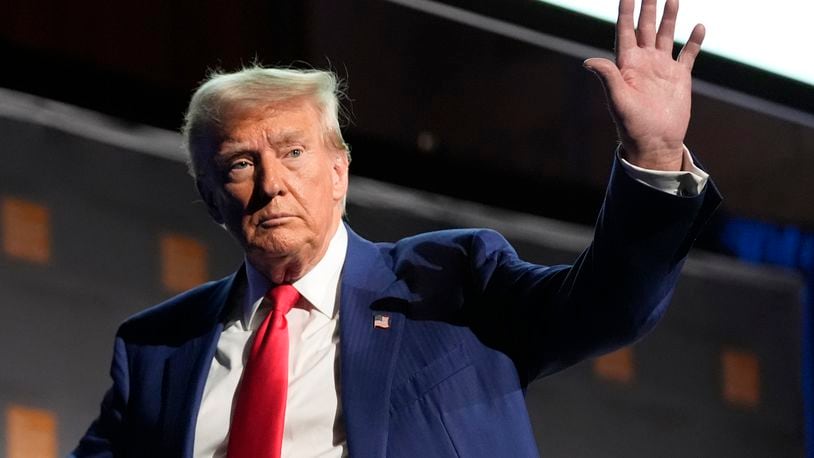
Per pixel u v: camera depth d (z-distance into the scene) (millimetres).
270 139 5879
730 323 14602
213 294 6465
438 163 13367
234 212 5914
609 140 14070
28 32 11109
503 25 13117
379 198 13094
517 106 13555
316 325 5941
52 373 10414
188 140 6164
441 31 13016
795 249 15227
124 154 11414
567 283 5602
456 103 13273
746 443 14234
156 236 11383
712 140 14492
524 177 13758
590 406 13352
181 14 11867
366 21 12688
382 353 5582
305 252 5941
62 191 10969
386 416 5359
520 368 5789
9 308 10375
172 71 11758
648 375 13852
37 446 10172
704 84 13969
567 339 5598
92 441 6305
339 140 6219
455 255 6035
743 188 14789
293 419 5570
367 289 5898
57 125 11133
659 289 5383
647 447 13562
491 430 5426
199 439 5754
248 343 6031
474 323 5781
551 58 13461
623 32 5473
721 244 14961
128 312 11008
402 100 12992
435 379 5488
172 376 6055
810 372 14969
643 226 5246
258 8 12234
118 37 11539
